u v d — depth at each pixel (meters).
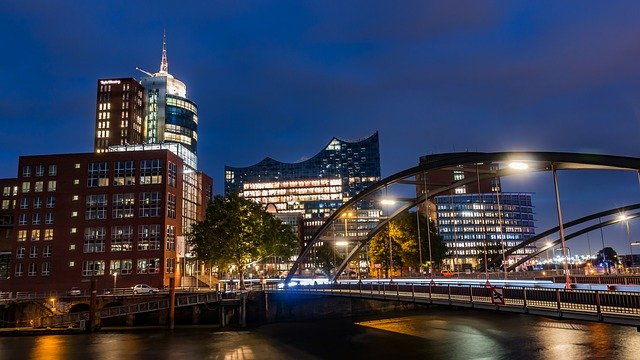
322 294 63.12
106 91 182.25
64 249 106.38
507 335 57.38
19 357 47.53
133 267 104.19
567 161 38.53
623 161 35.00
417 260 108.19
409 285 44.78
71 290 95.69
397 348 50.81
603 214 97.06
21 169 111.44
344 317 81.88
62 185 109.75
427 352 48.16
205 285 112.12
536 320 70.94
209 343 55.16
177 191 114.31
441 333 60.72
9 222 125.75
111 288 103.25
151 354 48.50
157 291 88.06
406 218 110.81
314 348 51.62
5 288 105.56
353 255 84.75
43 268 105.94
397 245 109.38
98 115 180.50
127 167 109.62
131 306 71.56
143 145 132.62
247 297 75.75
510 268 120.38
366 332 63.09
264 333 63.41
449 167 54.12
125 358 46.53
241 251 89.94
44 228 108.00
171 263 108.50
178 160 116.31
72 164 110.69
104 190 108.75
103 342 56.47
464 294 37.94
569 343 50.03
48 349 51.84
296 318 78.31
